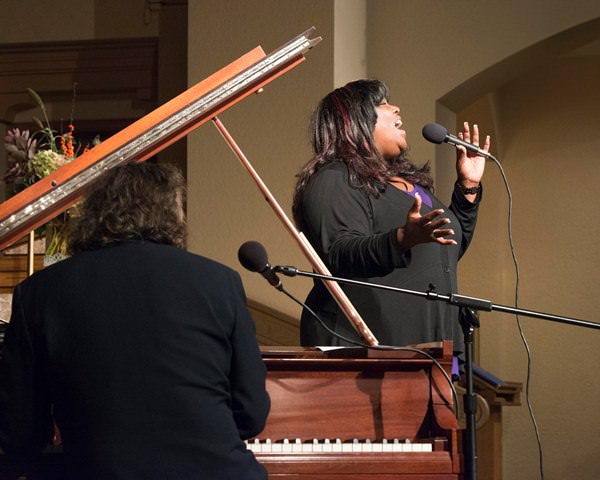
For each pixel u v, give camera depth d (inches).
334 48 296.0
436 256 162.4
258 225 294.0
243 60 162.2
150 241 118.3
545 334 446.0
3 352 115.9
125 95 352.5
